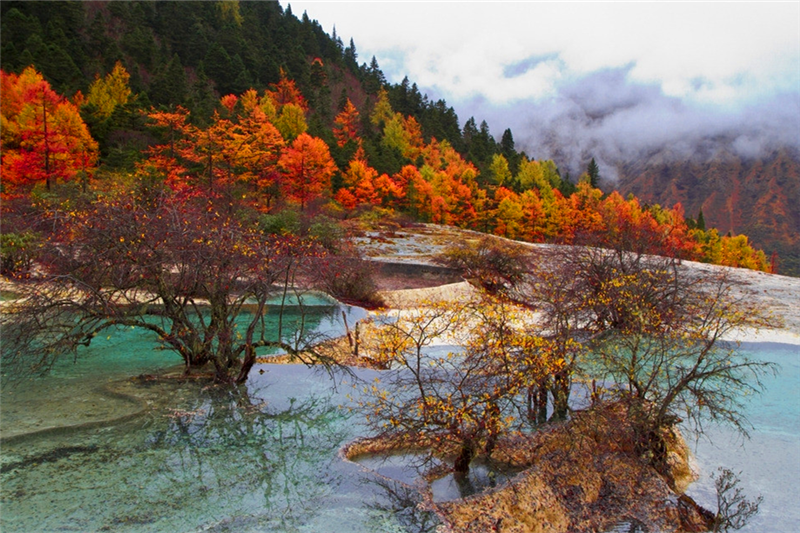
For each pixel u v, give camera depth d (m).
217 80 114.62
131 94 82.19
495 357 9.46
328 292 23.39
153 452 9.95
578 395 12.48
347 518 8.11
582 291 18.61
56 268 13.52
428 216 76.12
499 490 8.84
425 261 36.44
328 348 16.59
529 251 35.41
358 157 83.06
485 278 31.91
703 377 10.78
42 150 45.03
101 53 104.12
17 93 59.41
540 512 8.66
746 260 85.94
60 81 80.62
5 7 98.69
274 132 61.94
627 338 12.62
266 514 8.10
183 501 8.41
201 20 138.00
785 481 10.69
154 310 13.52
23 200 32.25
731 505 9.73
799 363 18.64
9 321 12.25
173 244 12.78
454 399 9.45
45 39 91.06
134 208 13.03
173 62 96.19
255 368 14.84
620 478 9.63
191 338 13.69
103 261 12.41
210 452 10.09
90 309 11.99
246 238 14.54
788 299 32.69
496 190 88.25
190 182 47.78
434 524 8.02
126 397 12.15
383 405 9.98
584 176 150.12
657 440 10.41
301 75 137.38
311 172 60.06
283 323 19.55
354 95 157.62
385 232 53.91
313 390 13.45
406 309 23.34
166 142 59.75
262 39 146.50
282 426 11.35
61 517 7.83
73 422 10.77
